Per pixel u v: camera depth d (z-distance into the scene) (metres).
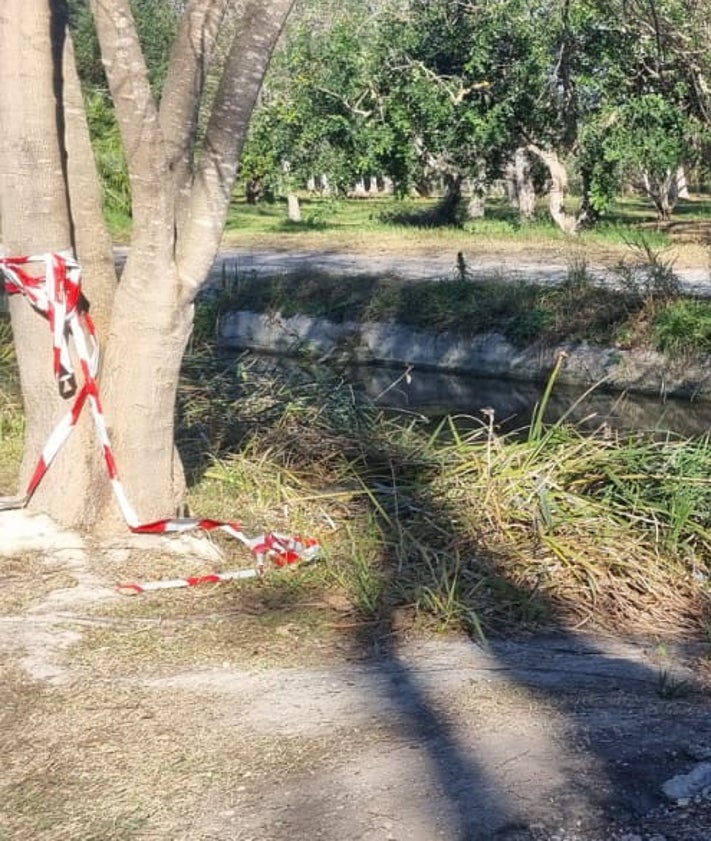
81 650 5.26
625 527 7.05
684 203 45.97
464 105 28.30
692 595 6.54
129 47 6.02
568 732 4.50
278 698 4.81
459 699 4.83
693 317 15.38
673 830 3.81
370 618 5.80
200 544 6.53
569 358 15.91
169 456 6.67
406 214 35.94
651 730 4.54
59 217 6.34
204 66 6.27
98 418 6.46
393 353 17.52
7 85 6.16
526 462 7.66
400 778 4.12
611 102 26.30
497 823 3.83
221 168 6.34
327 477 7.84
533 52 26.14
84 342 6.49
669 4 16.94
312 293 18.80
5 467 8.08
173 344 6.46
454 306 17.45
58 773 4.22
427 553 6.46
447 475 7.55
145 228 6.25
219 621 5.66
